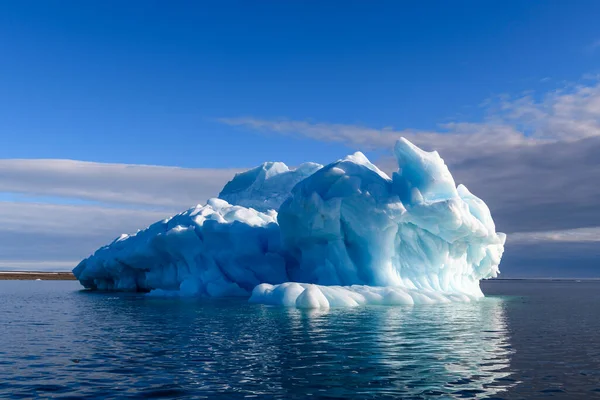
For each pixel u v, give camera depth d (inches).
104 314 756.6
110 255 1460.4
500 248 1075.9
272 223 1217.4
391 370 332.5
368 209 890.1
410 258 930.1
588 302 1179.9
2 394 279.7
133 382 304.2
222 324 583.2
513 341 468.1
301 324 574.9
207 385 295.1
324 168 978.7
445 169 922.7
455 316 677.9
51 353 409.1
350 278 922.7
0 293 1581.0
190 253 1138.7
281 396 271.4
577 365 353.1
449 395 273.4
